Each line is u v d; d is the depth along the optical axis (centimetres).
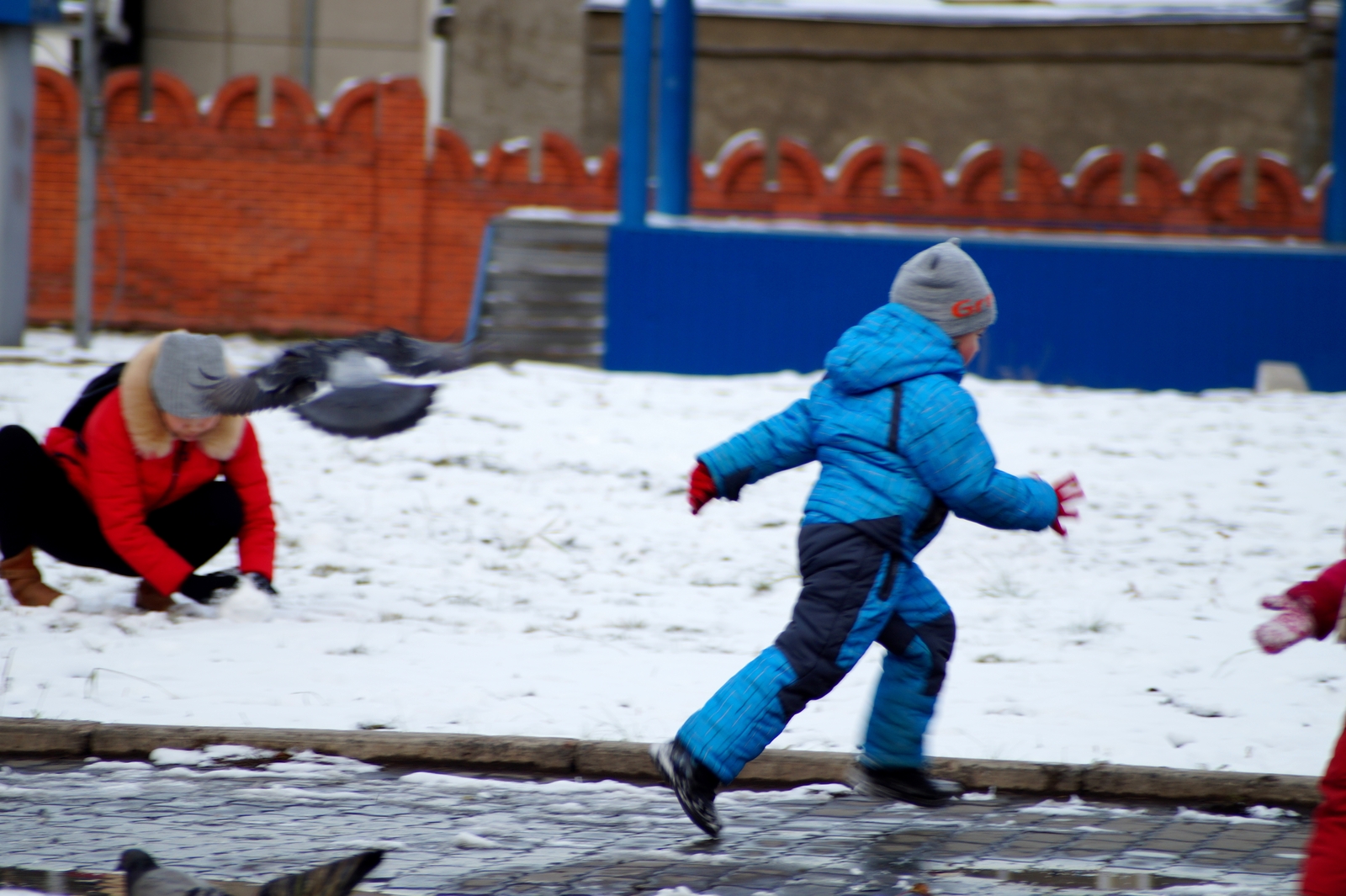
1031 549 3531
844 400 1791
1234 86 11025
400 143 8006
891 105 11119
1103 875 1609
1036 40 11069
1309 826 1823
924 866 1641
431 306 8112
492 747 2034
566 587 3094
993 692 2334
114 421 2600
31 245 7994
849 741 2075
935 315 1778
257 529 2806
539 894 1517
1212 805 1908
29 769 1981
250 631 2639
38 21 6356
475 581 3120
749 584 3161
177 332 2609
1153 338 6825
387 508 3781
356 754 2050
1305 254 6744
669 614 2852
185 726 2072
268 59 11038
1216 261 6769
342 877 1157
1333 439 5053
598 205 8131
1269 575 3297
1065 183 8400
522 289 7050
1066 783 1952
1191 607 2986
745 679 1714
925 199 8356
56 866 1566
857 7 11181
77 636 2564
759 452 1838
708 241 6788
